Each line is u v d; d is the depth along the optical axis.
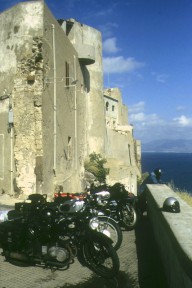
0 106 19.64
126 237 8.78
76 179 26.67
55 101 20.77
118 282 5.82
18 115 18.62
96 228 6.47
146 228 9.70
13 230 6.77
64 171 23.03
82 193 10.60
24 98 18.58
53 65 20.72
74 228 6.44
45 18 19.56
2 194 18.88
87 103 35.91
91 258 6.30
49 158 19.55
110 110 57.97
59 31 22.48
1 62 19.98
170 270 5.00
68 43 25.22
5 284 5.82
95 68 38.06
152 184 11.27
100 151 37.59
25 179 18.27
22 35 19.27
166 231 5.24
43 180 18.16
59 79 22.12
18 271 6.43
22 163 18.36
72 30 34.84
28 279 6.04
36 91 18.39
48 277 6.12
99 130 37.62
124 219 9.52
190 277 3.39
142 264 6.68
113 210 9.39
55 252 6.30
